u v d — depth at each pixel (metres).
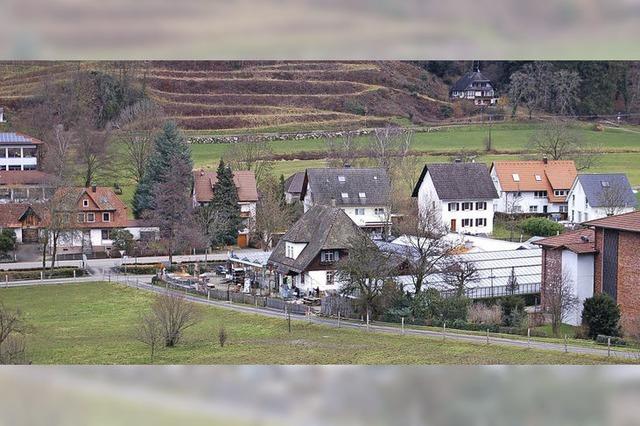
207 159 183.38
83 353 64.88
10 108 187.25
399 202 138.12
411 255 83.88
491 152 191.12
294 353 62.44
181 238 117.62
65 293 96.50
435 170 137.50
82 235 119.88
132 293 95.75
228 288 96.69
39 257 118.00
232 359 60.69
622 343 64.81
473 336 67.75
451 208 135.75
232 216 128.25
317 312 81.81
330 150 184.75
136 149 162.38
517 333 69.94
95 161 158.00
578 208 142.88
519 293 88.19
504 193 149.75
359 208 133.25
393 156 174.00
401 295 77.94
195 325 77.12
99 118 188.75
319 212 97.75
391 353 61.34
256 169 166.62
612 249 80.19
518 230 138.75
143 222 127.44
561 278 79.31
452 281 83.88
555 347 62.34
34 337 73.06
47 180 135.50
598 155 188.12
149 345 67.88
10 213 122.88
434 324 74.00
